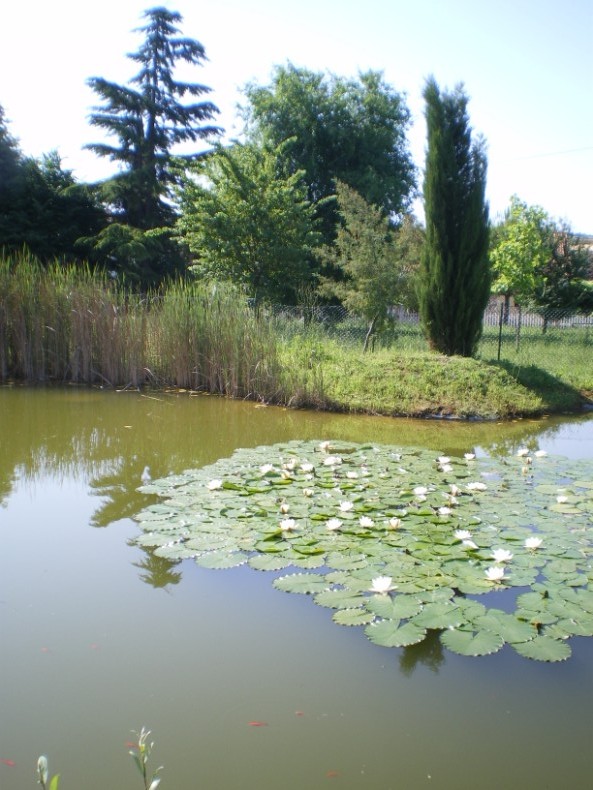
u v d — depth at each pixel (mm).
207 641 2703
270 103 22469
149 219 23766
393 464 5395
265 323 9586
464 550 3543
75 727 2164
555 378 9594
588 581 3199
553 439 6953
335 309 13508
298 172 15938
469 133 9688
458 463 5531
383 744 2105
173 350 9852
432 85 9672
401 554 3494
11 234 21375
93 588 3170
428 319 10102
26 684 2395
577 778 1966
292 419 7742
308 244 16094
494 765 2016
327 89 22922
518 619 2822
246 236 15203
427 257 10031
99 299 10016
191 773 1965
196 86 24656
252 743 2098
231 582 3242
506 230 20844
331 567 3326
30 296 9992
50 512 4301
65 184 23672
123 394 9250
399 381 8633
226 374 9273
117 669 2494
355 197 12375
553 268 22094
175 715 2230
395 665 2553
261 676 2463
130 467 5473
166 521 3984
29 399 8602
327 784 1925
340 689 2391
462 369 8875
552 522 4027
